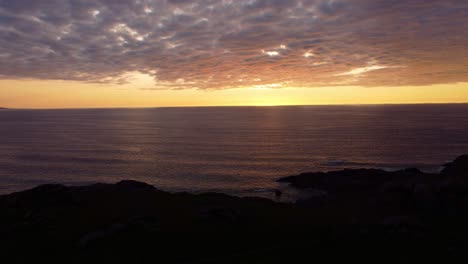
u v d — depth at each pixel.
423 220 17.81
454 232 15.70
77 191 21.95
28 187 46.38
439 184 21.00
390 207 21.27
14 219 16.41
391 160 60.59
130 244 13.76
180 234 14.88
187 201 20.78
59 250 13.23
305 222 17.23
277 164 58.50
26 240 13.99
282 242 14.29
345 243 13.77
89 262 12.40
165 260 12.63
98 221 16.19
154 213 17.64
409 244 13.55
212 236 14.79
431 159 60.84
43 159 65.50
